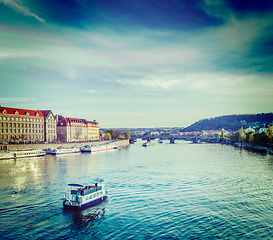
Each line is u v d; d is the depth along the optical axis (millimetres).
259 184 82375
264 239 45344
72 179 89188
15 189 74938
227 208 59906
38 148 181875
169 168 115812
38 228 49625
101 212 57812
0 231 48156
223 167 117500
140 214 56406
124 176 96188
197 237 45969
